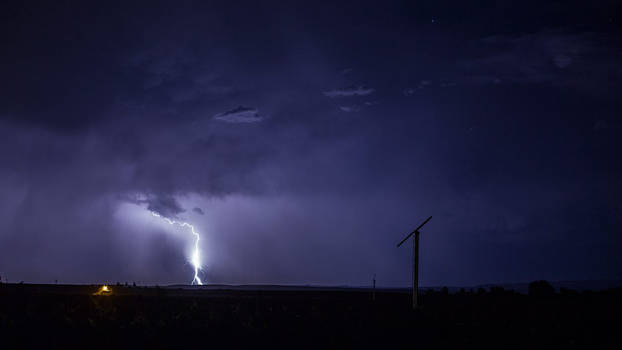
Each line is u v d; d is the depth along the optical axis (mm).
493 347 34188
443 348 33938
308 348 33906
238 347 33750
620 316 44562
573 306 51000
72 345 33125
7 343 32719
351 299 60312
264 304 51438
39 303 46719
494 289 70688
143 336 35781
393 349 33719
